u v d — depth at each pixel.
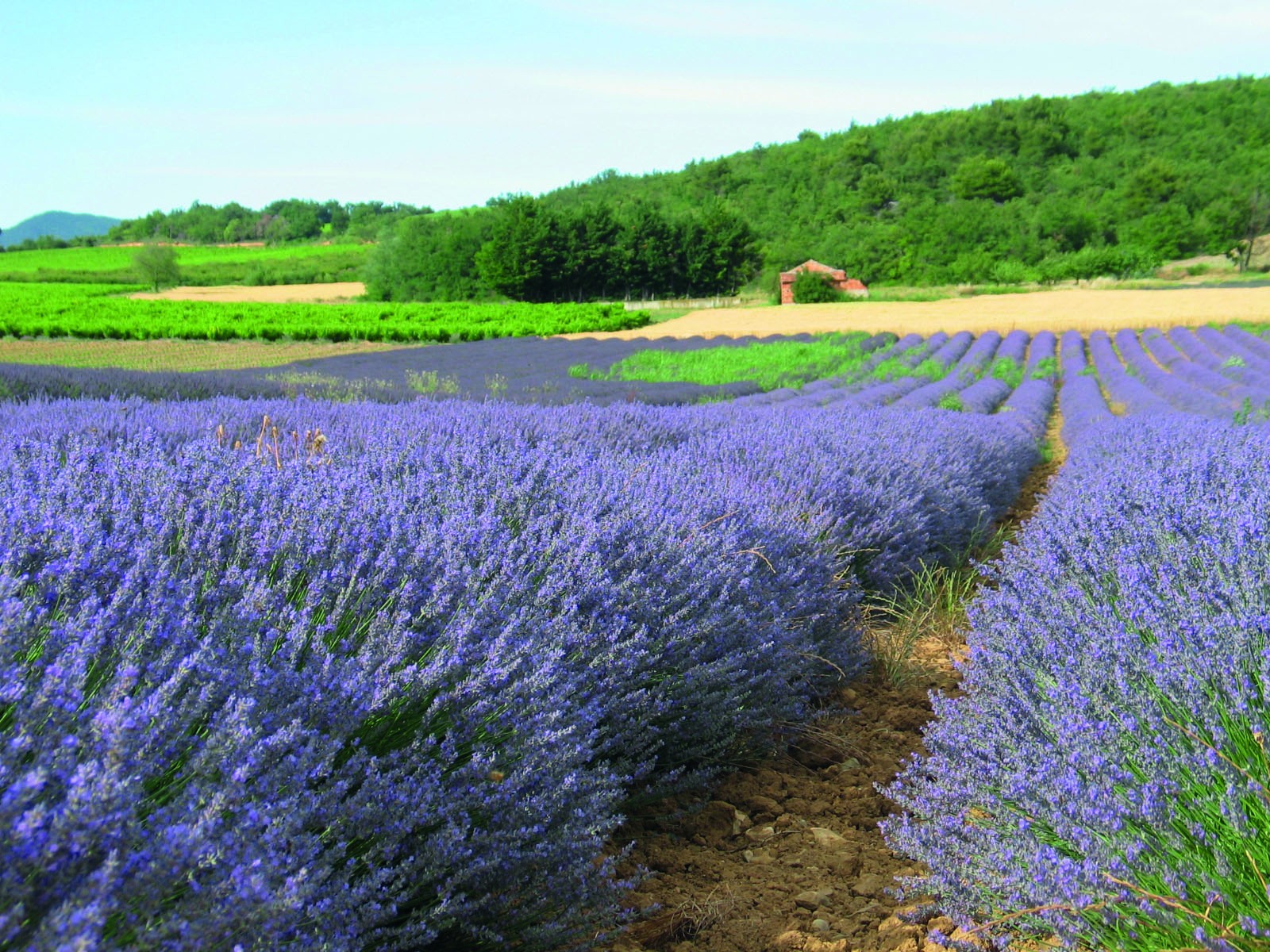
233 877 1.32
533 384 24.08
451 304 64.56
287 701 2.00
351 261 112.62
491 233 87.62
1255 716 2.28
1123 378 26.34
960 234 95.06
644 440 8.48
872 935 2.47
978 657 3.46
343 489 3.35
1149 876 1.92
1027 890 2.06
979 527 7.93
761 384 24.81
